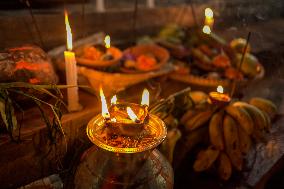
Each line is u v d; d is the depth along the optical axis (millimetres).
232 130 1121
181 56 1747
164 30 2088
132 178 815
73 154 1083
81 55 1435
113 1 2518
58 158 1027
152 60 1457
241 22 2051
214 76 1581
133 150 745
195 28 2004
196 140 1201
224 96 1150
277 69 1881
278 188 1727
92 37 1636
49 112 1045
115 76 1283
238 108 1143
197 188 1128
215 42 1783
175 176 1179
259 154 1288
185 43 1950
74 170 966
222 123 1152
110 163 827
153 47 1644
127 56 1499
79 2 2186
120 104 858
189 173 1202
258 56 1901
